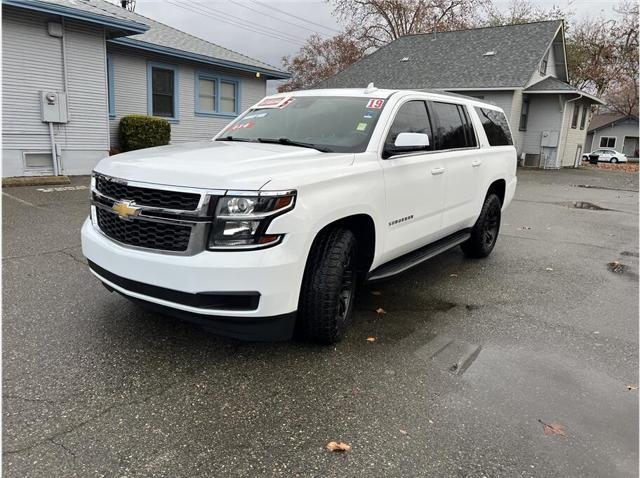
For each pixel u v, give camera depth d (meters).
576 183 17.05
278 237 2.87
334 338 3.48
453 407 2.84
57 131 10.93
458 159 4.96
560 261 6.27
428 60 24.64
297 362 3.28
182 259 2.82
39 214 7.32
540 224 8.95
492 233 6.25
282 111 4.55
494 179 5.84
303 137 4.05
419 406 2.84
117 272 3.09
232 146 3.78
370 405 2.83
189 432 2.51
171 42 15.09
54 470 2.19
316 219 3.06
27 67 10.25
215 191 2.79
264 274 2.82
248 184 2.82
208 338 3.55
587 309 4.55
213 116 16.72
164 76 15.01
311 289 3.27
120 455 2.31
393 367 3.28
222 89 16.94
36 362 3.10
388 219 3.88
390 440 2.53
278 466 2.30
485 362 3.42
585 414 2.84
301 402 2.82
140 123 13.38
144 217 2.94
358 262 3.85
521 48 22.77
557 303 4.68
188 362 3.21
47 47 10.48
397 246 4.12
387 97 4.26
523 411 2.84
